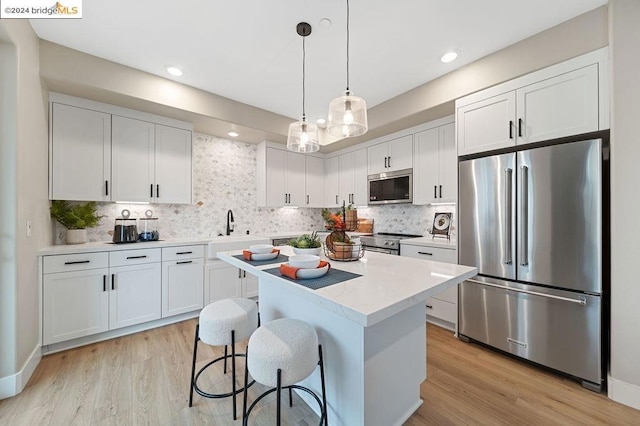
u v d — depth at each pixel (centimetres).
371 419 132
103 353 227
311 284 126
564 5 179
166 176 306
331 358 146
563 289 193
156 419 154
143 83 258
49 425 150
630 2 164
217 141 381
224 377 195
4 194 175
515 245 215
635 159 162
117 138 274
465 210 247
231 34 206
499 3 176
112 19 190
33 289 206
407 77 270
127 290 260
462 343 247
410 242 306
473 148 244
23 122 187
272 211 441
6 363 174
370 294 111
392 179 364
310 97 315
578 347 186
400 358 150
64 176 246
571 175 188
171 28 199
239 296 336
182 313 296
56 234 262
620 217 167
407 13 184
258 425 150
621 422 153
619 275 168
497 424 152
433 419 155
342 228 188
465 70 249
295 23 194
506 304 221
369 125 346
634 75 162
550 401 170
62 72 220
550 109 200
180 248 294
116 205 302
